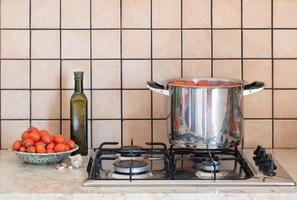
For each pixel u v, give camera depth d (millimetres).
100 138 1841
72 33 1812
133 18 1813
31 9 1808
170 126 1535
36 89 1824
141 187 1312
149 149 1621
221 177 1396
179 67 1827
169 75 1827
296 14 1818
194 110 1473
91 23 1812
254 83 1567
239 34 1822
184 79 1642
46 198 1267
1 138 1832
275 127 1839
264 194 1266
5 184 1351
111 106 1833
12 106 1826
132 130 1841
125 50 1820
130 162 1480
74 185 1340
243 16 1817
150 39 1818
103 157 1584
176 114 1505
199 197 1265
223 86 1477
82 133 1706
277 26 1821
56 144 1564
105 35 1814
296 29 1821
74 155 1608
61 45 1815
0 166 1552
